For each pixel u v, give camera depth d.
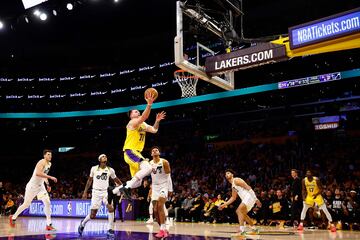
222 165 21.47
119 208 13.90
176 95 29.38
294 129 24.33
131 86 31.25
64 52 30.17
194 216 13.63
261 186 15.53
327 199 11.06
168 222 12.98
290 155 20.38
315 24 5.96
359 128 21.61
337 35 5.66
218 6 8.26
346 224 10.38
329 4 21.38
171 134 29.73
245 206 8.22
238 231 9.13
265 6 22.53
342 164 18.09
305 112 25.27
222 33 7.94
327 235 8.41
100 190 8.40
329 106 24.19
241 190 8.37
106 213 14.87
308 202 9.78
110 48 29.64
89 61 31.97
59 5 16.95
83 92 32.25
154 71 30.47
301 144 21.39
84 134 32.97
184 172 21.88
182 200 14.43
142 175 6.07
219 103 28.88
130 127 6.18
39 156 32.28
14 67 32.31
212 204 13.16
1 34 26.70
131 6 22.89
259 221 12.00
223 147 24.80
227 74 8.29
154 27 26.41
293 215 10.51
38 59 31.69
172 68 29.69
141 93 30.69
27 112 31.62
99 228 10.27
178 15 7.04
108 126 32.16
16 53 30.14
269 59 6.48
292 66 24.58
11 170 30.05
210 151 24.53
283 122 25.66
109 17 24.48
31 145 32.59
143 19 24.94
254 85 26.11
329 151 19.89
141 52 30.91
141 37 28.06
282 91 25.44
